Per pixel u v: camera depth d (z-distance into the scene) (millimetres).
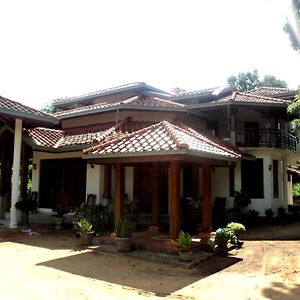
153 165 13188
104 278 7824
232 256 10586
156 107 16625
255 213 18141
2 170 16594
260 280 7992
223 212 17531
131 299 6492
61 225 14594
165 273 8406
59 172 17766
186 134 11539
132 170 16828
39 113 14453
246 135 20344
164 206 17547
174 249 9727
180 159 9273
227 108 19641
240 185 19391
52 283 7285
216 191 20094
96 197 15633
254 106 19359
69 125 19406
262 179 19469
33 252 10281
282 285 7586
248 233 15023
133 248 10516
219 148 11711
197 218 14188
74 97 23656
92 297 6512
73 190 17000
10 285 7074
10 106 13438
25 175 16000
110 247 10734
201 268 9000
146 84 22391
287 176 25094
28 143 15531
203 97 21859
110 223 13609
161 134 10742
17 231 13266
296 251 11406
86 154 10953
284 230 15969
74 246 11203
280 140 20391
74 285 7199
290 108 15398
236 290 7211
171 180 10062
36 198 18266
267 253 11070
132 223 10891
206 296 6809
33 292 6656
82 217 13641
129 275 8133
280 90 26156
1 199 16406
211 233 11711
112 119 17609
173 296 6766
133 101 17859
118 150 10266
